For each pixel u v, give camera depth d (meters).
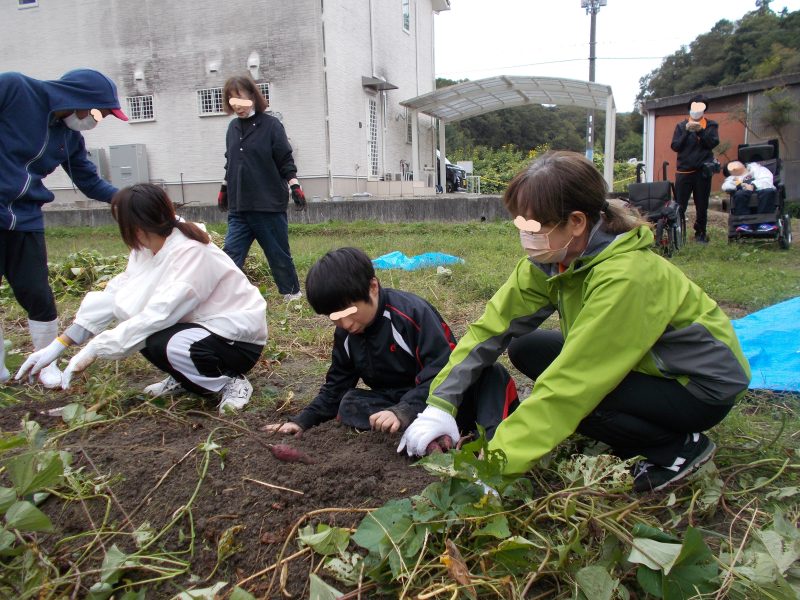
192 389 2.89
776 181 8.77
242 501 1.95
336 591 1.56
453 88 15.53
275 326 4.56
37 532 1.88
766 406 2.89
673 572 1.51
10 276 3.29
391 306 2.42
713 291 5.48
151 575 1.72
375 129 17.41
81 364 2.68
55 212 15.93
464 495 1.77
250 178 5.04
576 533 1.60
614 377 1.83
